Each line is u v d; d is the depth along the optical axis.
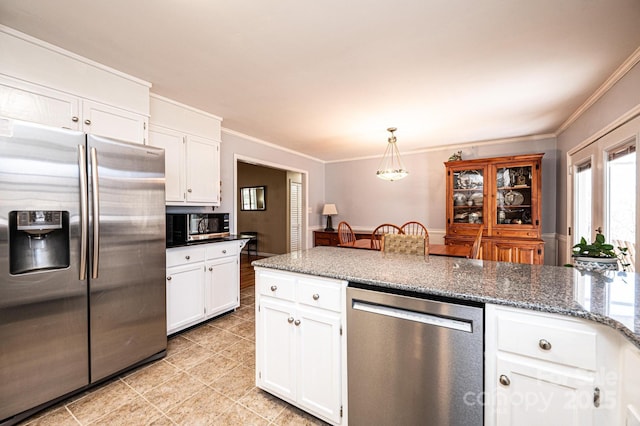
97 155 1.79
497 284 1.28
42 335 1.61
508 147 4.41
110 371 1.90
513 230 3.97
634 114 1.98
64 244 1.70
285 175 6.67
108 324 1.89
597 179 2.62
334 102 2.86
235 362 2.20
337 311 1.46
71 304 1.71
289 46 1.88
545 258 4.17
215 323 2.95
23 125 1.52
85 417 1.60
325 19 1.61
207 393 1.82
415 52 1.96
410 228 5.23
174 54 1.97
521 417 1.06
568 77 2.32
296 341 1.60
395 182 5.42
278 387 1.68
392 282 1.32
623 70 2.12
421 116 3.29
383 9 1.52
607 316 0.91
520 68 2.17
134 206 2.01
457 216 4.43
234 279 3.22
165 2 1.46
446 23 1.64
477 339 1.13
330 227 5.80
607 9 1.51
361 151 5.27
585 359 0.96
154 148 2.13
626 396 0.88
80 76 2.00
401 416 1.31
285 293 1.65
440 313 1.20
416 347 1.25
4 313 1.49
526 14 1.56
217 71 2.22
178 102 2.85
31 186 1.55
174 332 2.55
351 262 1.80
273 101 2.83
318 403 1.53
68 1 1.45
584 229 3.15
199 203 3.08
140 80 2.35
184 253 2.64
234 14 1.56
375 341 1.36
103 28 1.68
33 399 1.58
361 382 1.40
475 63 2.10
